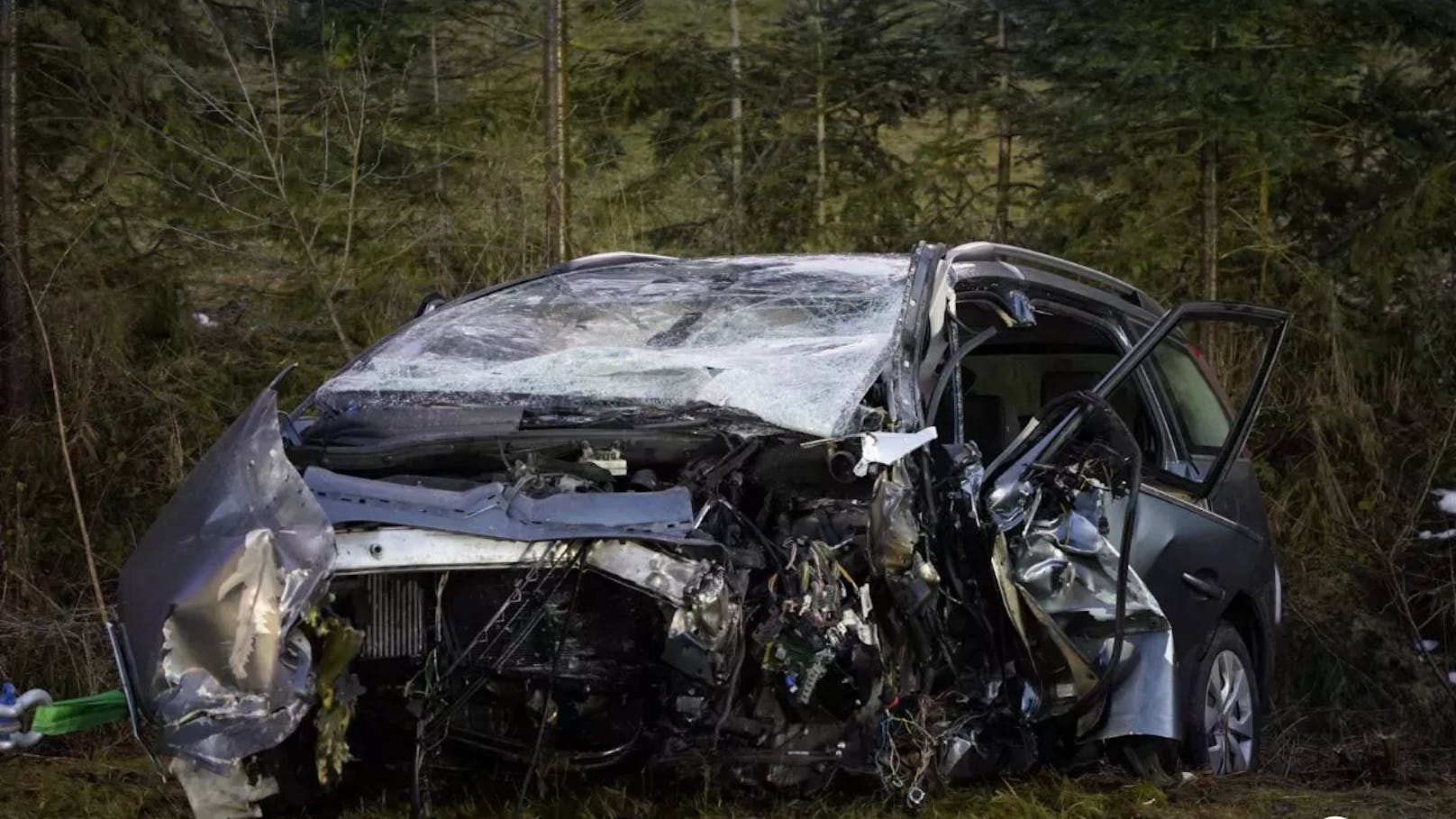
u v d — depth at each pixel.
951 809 5.38
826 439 4.92
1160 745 6.03
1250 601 6.75
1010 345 7.04
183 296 10.60
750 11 13.37
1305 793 6.07
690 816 5.17
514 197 11.23
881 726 5.05
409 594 4.74
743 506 5.07
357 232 11.03
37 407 9.57
